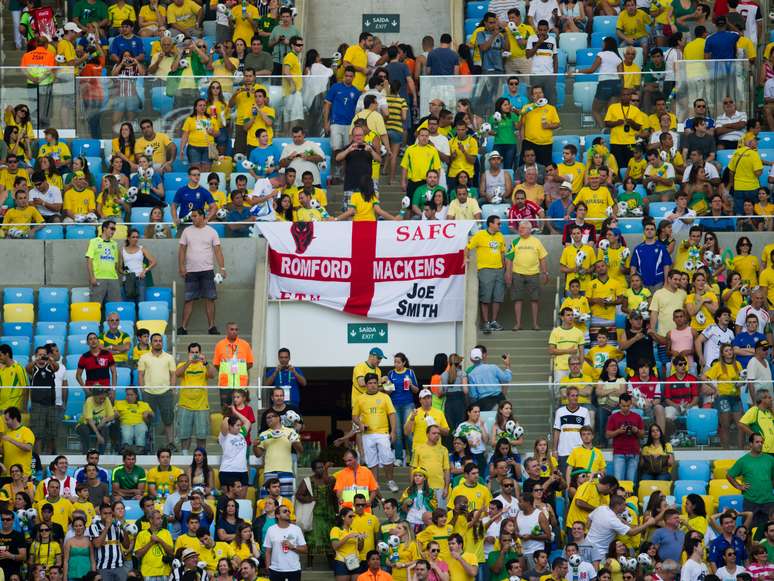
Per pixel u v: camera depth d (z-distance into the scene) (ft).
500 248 315.58
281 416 274.57
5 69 359.05
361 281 318.86
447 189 341.21
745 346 298.76
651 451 275.59
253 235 325.83
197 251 318.86
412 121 363.15
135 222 336.08
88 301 322.34
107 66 384.88
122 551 258.16
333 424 362.74
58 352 291.79
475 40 377.91
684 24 384.47
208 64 370.73
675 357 289.33
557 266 321.93
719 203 330.13
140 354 296.10
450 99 355.97
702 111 353.10
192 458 278.87
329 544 268.00
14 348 307.99
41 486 265.54
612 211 325.21
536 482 260.62
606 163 339.36
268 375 304.50
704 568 254.47
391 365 317.63
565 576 253.44
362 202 326.65
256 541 261.65
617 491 261.03
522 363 309.83
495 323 314.96
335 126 354.54
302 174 333.01
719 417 278.67
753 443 272.10
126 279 318.86
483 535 259.80
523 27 376.48
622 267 312.09
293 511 264.31
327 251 319.88
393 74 364.79
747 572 256.73
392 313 317.63
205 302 320.70
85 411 279.08
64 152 349.61
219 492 269.23
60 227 331.98
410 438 278.05
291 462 274.77
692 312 303.68
